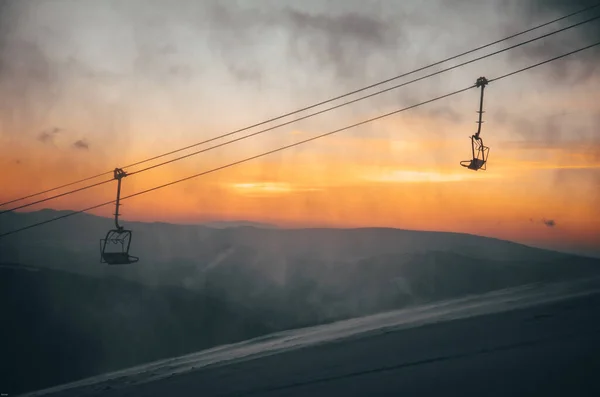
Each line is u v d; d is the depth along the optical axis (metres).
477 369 10.41
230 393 12.28
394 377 10.98
